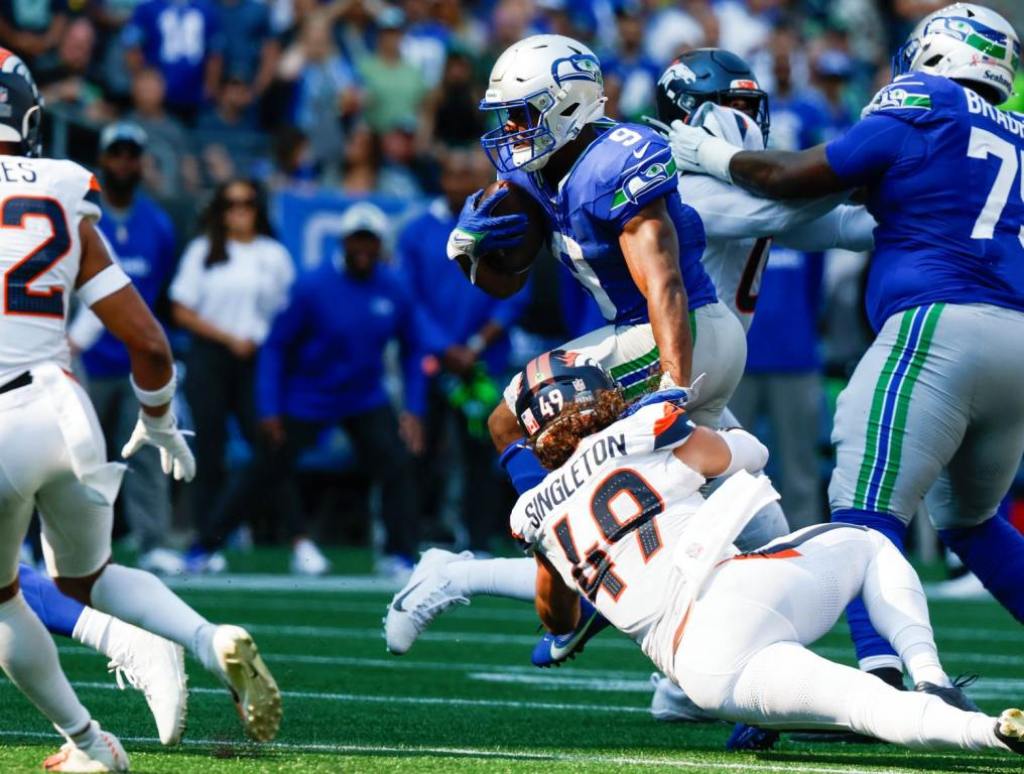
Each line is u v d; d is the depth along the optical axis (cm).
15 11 4900
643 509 1471
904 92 1817
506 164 1823
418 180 5162
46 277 1394
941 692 1441
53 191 1416
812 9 6750
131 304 1441
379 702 2050
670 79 2003
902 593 1510
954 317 1764
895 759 1634
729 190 1889
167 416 1488
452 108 5328
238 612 3136
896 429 1777
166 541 3812
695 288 1797
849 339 4631
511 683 2298
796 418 3644
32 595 1575
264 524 4753
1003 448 1822
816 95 5178
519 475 1830
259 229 3956
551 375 1535
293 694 2103
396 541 3894
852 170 1809
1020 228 1802
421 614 1897
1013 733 1306
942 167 1789
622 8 5719
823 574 1473
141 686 1528
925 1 6844
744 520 1438
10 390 1361
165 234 3722
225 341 3881
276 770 1433
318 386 3803
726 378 1823
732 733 1719
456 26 5950
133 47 5147
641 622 1466
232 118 5234
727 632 1420
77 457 1351
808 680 1395
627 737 1789
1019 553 1891
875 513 1783
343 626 2959
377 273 3809
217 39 5281
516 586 1866
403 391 4019
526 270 1859
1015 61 1900
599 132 1778
